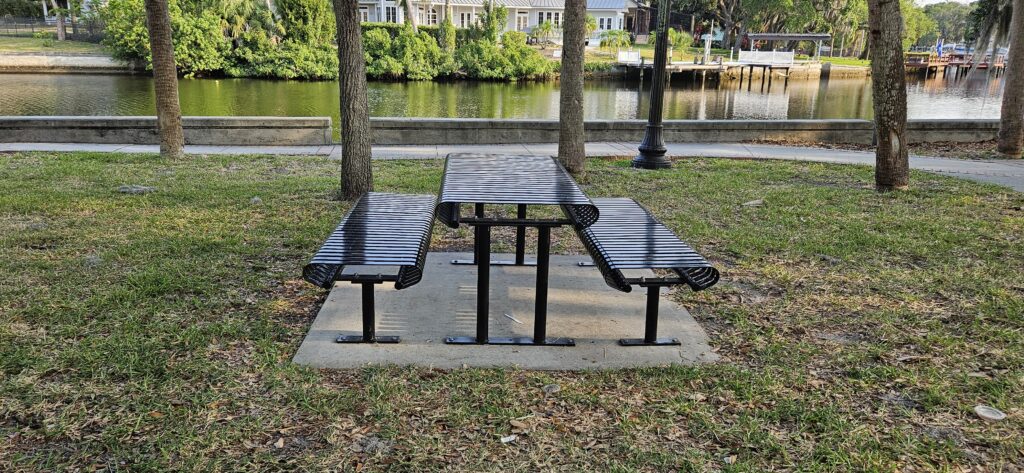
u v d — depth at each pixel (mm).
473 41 50656
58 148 11719
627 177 9617
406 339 3865
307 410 3082
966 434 2998
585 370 3547
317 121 12875
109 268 4914
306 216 6691
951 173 10625
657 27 10203
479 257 3723
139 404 3088
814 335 4055
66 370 3363
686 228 6531
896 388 3400
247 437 2873
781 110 33188
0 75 42344
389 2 66125
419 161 10977
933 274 5188
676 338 3957
